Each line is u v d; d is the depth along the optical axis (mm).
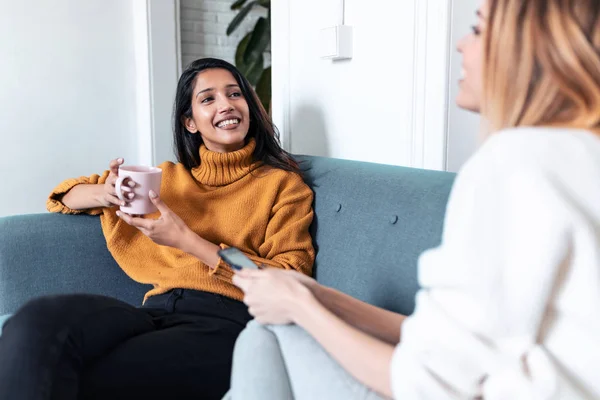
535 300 621
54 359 926
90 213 1693
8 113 3068
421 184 1268
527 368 643
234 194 1623
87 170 3283
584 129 666
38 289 1627
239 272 941
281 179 1613
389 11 1638
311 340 854
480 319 644
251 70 3598
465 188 678
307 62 2002
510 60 710
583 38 663
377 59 1700
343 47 1792
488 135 752
